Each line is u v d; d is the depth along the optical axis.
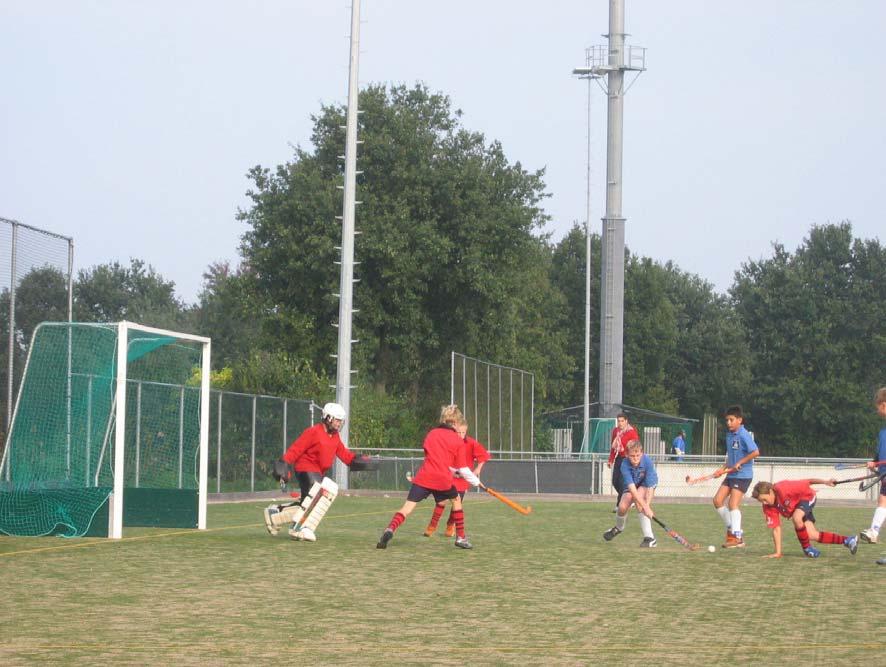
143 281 117.50
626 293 102.38
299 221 58.34
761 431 103.38
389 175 59.41
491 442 42.81
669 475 42.22
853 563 15.41
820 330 98.00
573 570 14.24
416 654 8.40
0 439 21.84
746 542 19.36
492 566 14.62
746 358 103.62
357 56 37.81
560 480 41.62
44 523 18.19
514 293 63.97
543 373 88.94
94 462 18.61
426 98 61.06
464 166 59.16
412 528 21.62
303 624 9.72
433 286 60.34
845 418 95.44
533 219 60.81
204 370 20.61
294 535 18.08
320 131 61.25
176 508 20.47
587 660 8.23
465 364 39.53
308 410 37.81
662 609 10.82
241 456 32.34
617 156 56.31
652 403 99.50
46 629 9.31
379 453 41.50
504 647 8.73
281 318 58.38
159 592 11.62
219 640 8.90
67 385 18.78
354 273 58.12
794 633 9.48
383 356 61.03
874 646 8.87
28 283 22.84
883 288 100.19
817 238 102.69
